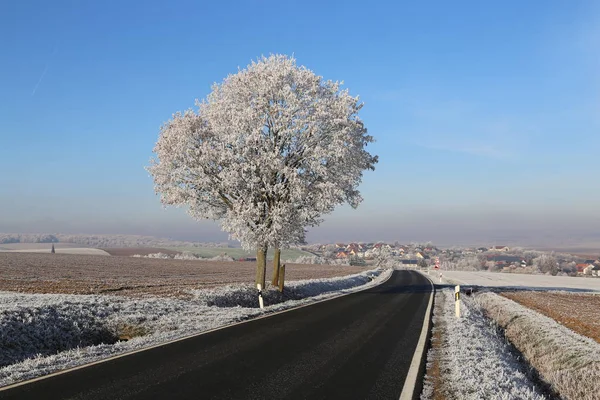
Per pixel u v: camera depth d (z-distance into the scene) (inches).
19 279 1314.0
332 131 999.6
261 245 1007.6
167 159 975.0
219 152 951.6
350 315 702.5
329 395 290.0
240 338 472.7
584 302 1137.4
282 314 686.5
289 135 978.1
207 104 1088.2
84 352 393.7
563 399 407.8
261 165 934.4
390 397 291.6
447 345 486.9
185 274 1959.9
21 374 313.1
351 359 395.5
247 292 979.9
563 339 578.6
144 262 2989.7
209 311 682.2
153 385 294.0
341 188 999.0
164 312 645.9
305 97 986.7
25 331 483.2
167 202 1002.7
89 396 268.2
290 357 392.8
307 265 4276.6
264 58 1066.7
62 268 1947.6
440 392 310.5
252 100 994.1
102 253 5137.8
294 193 934.4
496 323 808.9
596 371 437.4
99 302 657.0
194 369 338.3
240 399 273.0
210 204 1032.2
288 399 278.2
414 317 707.4
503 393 307.4
